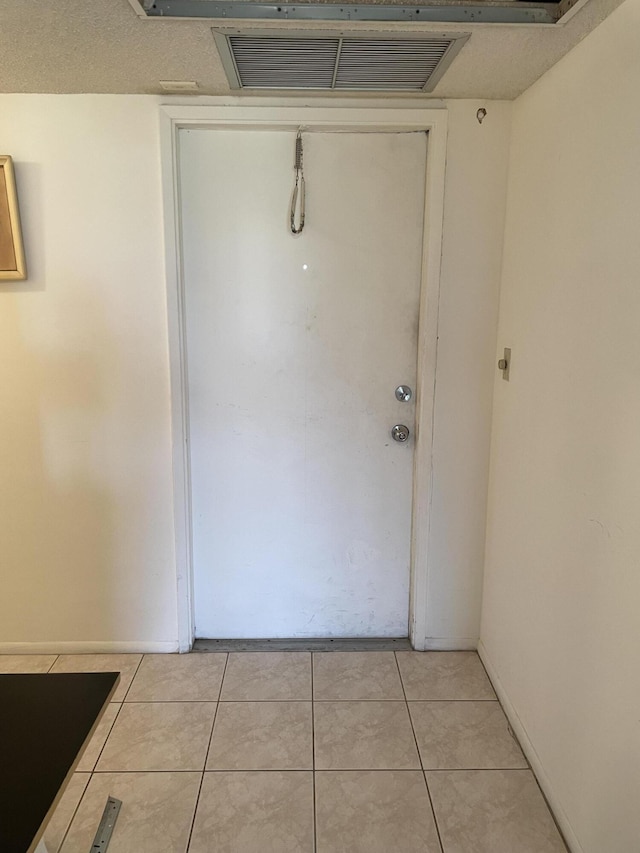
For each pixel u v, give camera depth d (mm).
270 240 2152
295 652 2393
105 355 2146
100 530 2273
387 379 2260
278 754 1871
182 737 1938
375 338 2230
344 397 2271
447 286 2125
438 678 2240
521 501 1918
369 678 2236
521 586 1920
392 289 2197
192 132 2070
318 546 2391
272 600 2436
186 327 2201
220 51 1604
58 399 2172
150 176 2031
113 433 2199
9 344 2131
